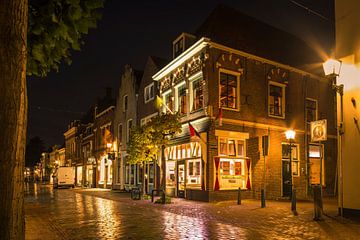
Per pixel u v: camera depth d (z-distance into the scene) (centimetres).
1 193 245
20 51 266
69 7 392
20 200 257
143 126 1853
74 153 5159
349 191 1089
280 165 1967
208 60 1797
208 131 1744
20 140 260
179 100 2119
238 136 1819
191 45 2020
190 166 1881
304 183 2058
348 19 1146
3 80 254
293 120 2088
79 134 4944
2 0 260
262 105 1962
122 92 3234
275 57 2122
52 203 1789
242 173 1820
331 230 892
